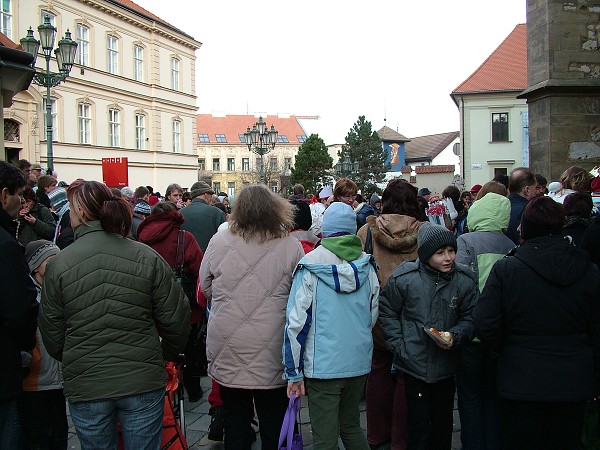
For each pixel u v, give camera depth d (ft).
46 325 9.62
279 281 11.53
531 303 10.18
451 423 12.40
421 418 12.09
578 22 27.78
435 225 12.10
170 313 10.14
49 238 22.29
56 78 46.06
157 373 9.93
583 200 14.39
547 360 10.07
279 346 11.48
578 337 10.21
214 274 11.71
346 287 11.27
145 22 113.80
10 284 9.41
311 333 11.34
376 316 12.05
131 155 111.45
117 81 106.73
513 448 10.57
